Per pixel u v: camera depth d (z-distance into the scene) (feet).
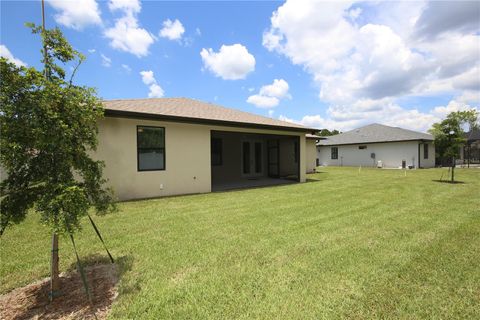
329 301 8.05
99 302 8.08
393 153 72.13
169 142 28.14
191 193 29.60
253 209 21.01
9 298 8.39
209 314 7.43
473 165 76.84
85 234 14.79
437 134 40.45
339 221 17.06
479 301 8.00
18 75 7.22
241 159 47.34
